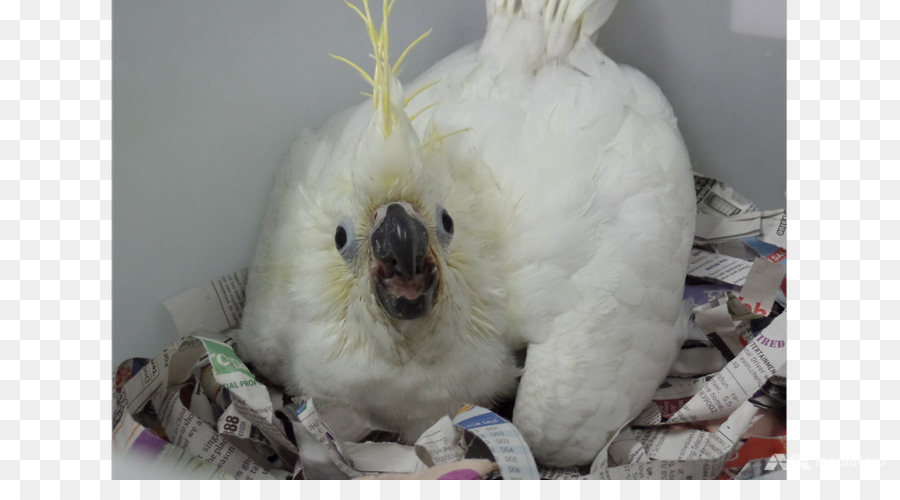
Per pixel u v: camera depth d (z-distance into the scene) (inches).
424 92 19.5
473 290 16.7
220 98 21.1
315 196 18.4
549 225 17.0
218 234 21.5
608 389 16.8
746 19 22.2
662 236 17.5
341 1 21.8
